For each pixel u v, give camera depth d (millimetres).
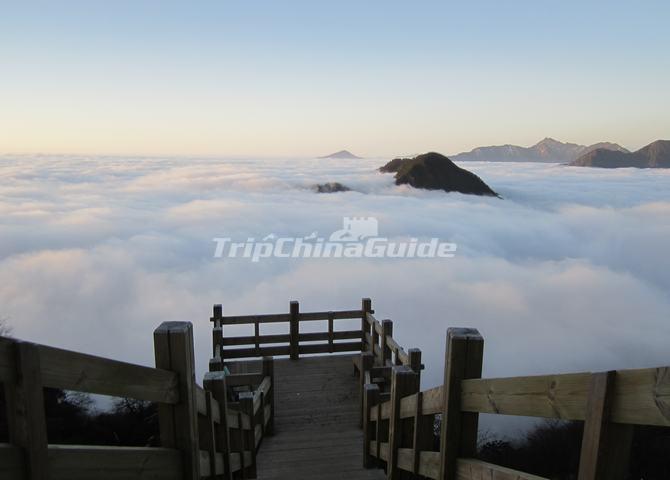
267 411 5105
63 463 1495
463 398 2029
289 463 4469
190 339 2039
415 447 2678
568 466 11484
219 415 2930
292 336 6973
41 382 1354
